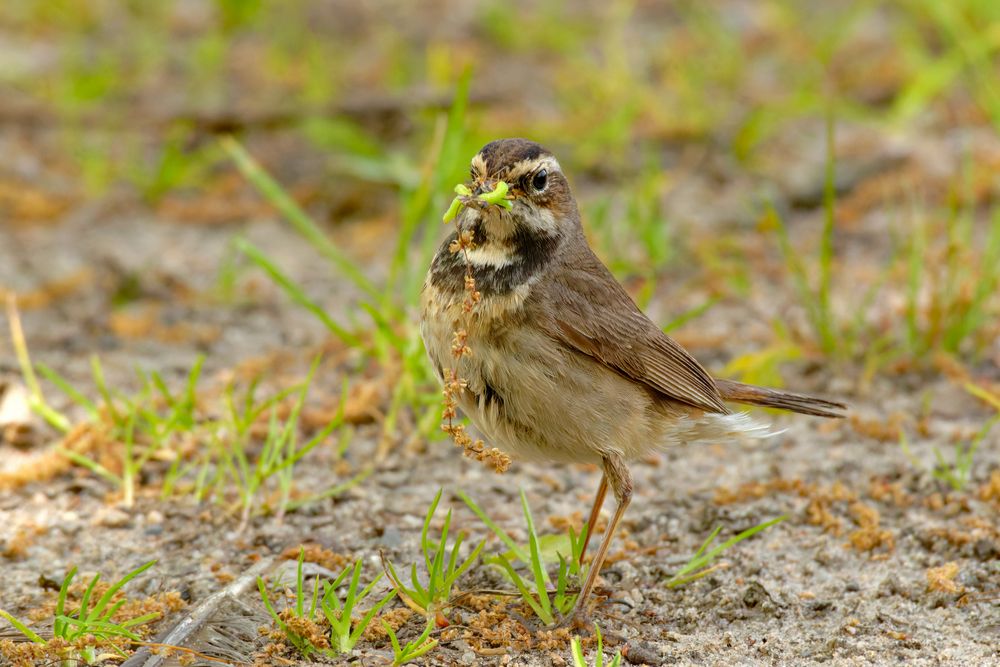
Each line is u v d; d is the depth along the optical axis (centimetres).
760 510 1008
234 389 1215
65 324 1369
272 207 1680
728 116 1878
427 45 2200
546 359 850
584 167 1733
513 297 847
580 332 859
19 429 1128
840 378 1240
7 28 2234
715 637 836
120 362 1282
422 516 1002
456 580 902
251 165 1333
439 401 1104
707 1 2330
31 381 1132
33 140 1847
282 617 812
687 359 931
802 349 1276
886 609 865
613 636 829
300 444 1116
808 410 1020
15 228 1611
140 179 1711
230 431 1052
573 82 1961
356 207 1677
